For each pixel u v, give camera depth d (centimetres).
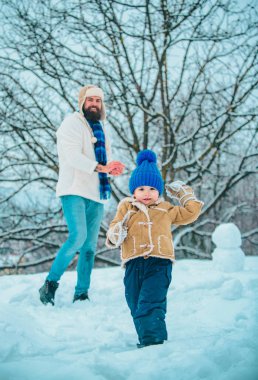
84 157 322
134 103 922
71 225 321
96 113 355
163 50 936
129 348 210
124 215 259
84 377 146
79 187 328
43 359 171
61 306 316
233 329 236
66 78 931
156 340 200
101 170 322
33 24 884
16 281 377
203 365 149
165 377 145
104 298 339
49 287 312
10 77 918
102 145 349
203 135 995
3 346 189
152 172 271
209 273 408
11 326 216
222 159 1163
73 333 238
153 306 213
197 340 184
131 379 144
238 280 337
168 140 1018
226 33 909
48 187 1050
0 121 942
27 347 195
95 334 239
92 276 417
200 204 269
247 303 304
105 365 155
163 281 231
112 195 1019
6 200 1010
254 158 1119
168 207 267
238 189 1288
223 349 163
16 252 1122
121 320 279
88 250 338
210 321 268
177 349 172
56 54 903
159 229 250
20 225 1102
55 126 996
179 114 1059
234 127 1071
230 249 425
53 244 1072
